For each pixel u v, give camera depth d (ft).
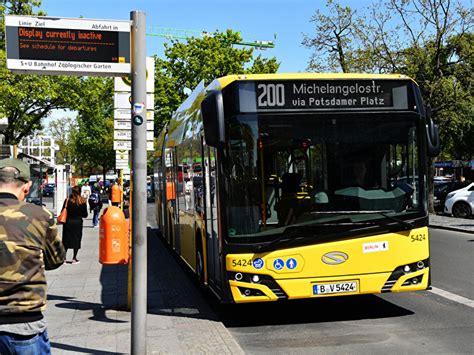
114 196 67.21
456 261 41.47
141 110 17.85
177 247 41.50
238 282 22.26
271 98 23.18
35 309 11.39
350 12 89.51
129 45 18.31
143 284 17.65
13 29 17.75
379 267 22.86
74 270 39.40
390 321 24.35
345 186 23.04
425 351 19.95
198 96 30.07
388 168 23.49
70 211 42.60
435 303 27.71
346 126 23.45
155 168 66.95
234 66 143.64
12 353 11.34
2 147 59.11
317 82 23.50
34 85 84.79
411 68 85.97
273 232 22.45
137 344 17.57
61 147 256.32
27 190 12.32
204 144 27.20
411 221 23.29
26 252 11.37
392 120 23.81
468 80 83.51
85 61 18.13
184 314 25.52
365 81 23.79
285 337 22.27
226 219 22.53
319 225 22.62
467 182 94.32
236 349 19.69
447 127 89.35
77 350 19.80
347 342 21.33
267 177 22.75
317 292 22.53
